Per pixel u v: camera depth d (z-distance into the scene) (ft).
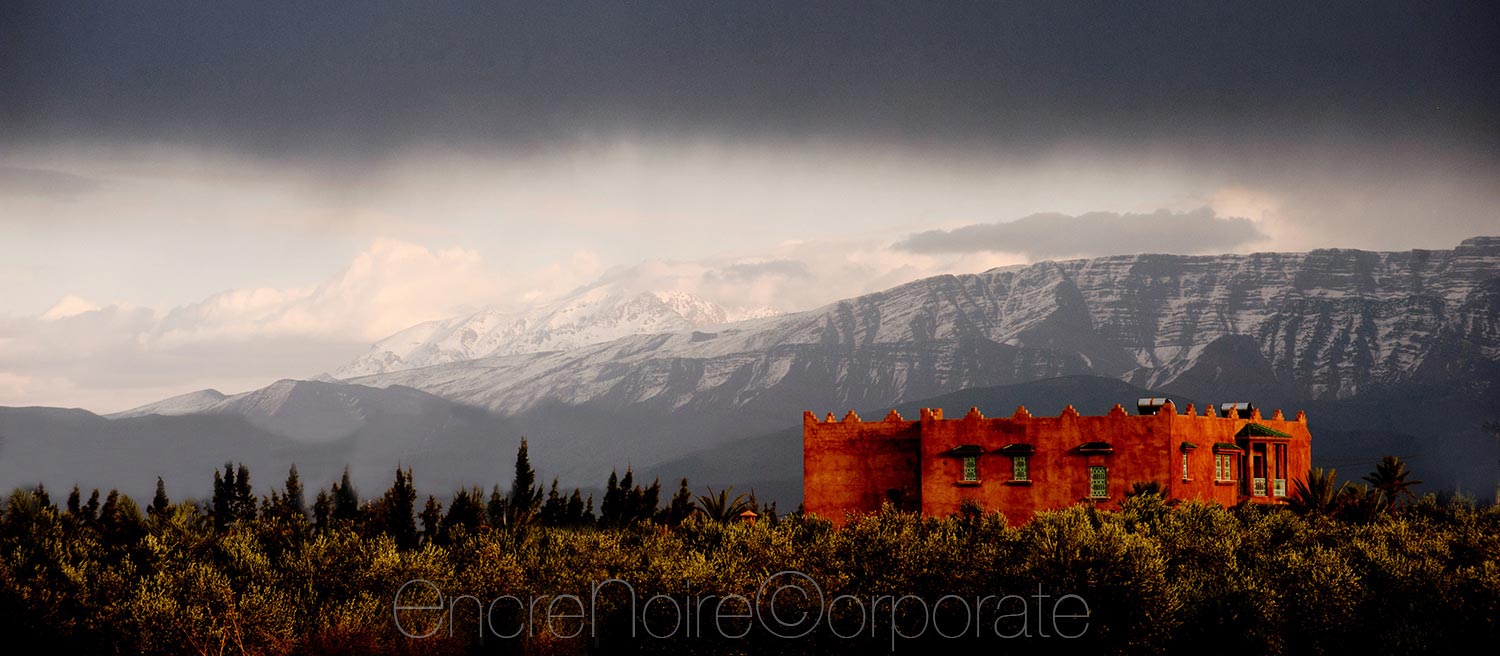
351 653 243.60
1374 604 237.04
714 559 265.54
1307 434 350.02
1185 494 309.01
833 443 343.87
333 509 426.10
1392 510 322.55
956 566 249.96
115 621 248.11
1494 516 311.88
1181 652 235.81
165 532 313.32
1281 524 275.18
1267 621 231.71
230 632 242.78
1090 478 311.47
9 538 310.04
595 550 276.62
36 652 250.16
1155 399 317.63
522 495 416.46
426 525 355.36
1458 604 234.99
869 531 266.57
